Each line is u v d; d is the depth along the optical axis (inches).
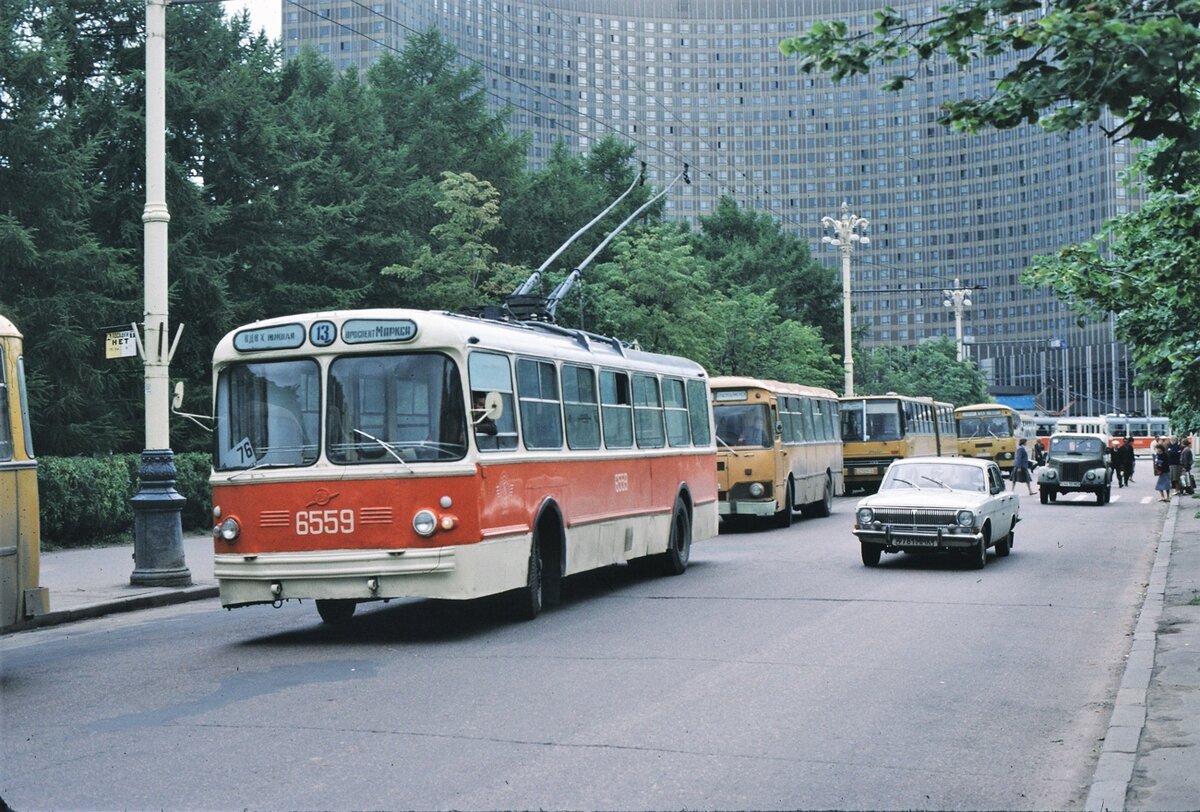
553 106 7047.2
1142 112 259.4
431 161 2150.6
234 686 389.7
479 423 490.6
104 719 343.6
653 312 1533.0
